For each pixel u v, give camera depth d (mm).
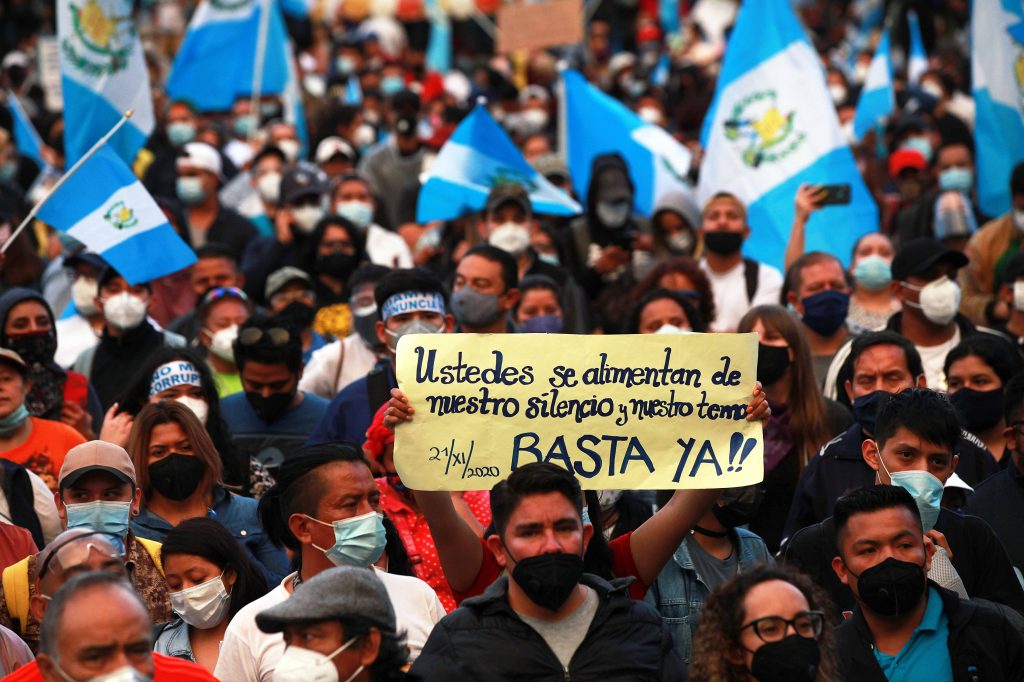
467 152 20891
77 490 11445
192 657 11125
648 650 9359
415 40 46875
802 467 13555
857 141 27766
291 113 29781
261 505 10734
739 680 8930
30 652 10266
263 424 14961
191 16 42344
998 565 11086
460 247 20609
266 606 10156
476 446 10086
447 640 9312
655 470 10086
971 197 25297
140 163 25984
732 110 21656
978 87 21219
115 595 8086
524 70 41406
